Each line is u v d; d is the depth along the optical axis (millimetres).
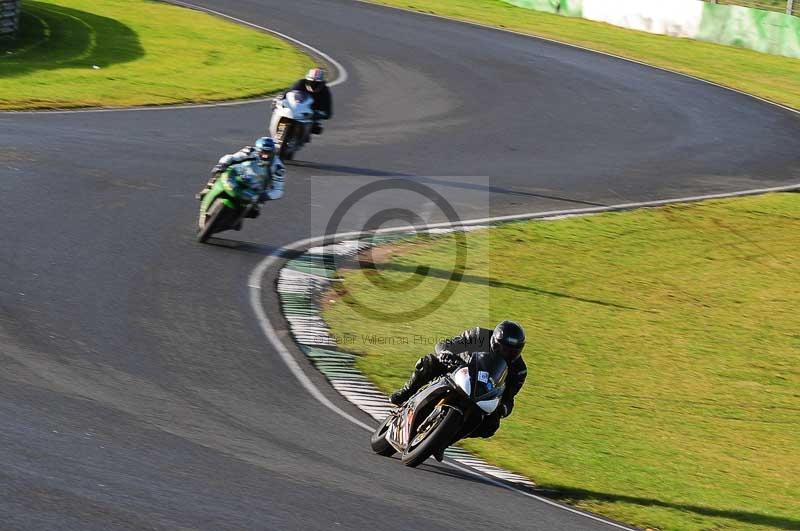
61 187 54844
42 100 79250
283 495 23016
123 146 67188
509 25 141500
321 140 77188
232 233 52531
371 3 146500
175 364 33938
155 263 45094
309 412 32094
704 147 90875
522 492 28688
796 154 92500
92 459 23250
